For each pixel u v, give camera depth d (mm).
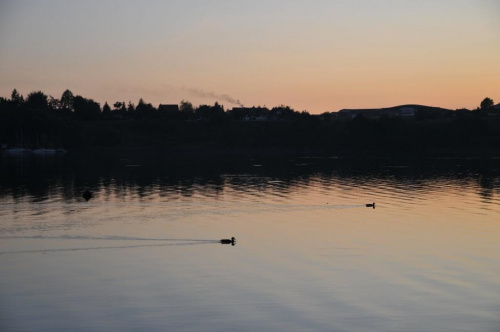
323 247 38406
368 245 38969
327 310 25969
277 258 35250
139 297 27609
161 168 118750
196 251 37375
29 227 46000
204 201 62969
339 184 83938
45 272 32062
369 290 28656
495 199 65250
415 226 46812
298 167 124500
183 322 24578
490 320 24844
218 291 28516
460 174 104188
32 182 85125
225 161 149125
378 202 62812
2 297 27703
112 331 23672
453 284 29703
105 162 141875
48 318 25031
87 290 28734
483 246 38656
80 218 50656
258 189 76125
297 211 55906
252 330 23766
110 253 36844
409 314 25500
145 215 52688
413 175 102312
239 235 42875
